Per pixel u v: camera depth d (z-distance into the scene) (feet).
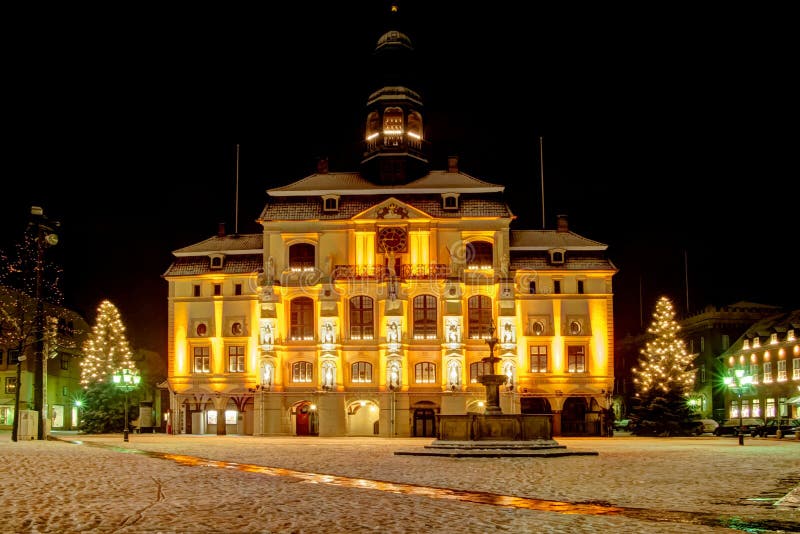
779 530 55.01
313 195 270.67
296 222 266.16
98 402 256.32
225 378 265.75
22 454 120.78
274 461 116.47
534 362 262.67
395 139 277.03
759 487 81.82
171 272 273.54
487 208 264.52
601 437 246.06
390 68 286.66
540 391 259.19
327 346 256.73
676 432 250.16
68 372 331.36
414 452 133.18
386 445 172.35
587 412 261.03
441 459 123.95
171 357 269.64
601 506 66.95
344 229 265.95
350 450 148.66
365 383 258.57
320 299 258.98
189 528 53.52
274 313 259.19
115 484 79.10
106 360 260.62
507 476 93.81
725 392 341.21
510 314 255.70
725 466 109.70
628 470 103.09
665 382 254.27
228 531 52.60
